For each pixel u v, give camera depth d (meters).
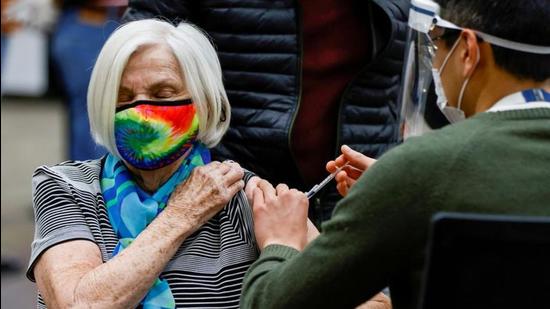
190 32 2.19
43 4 5.75
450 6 1.79
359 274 1.64
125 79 2.12
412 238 1.60
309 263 1.68
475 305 1.50
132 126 2.10
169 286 2.07
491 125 1.64
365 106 2.71
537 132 1.63
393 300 1.72
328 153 2.68
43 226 2.12
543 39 1.67
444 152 1.60
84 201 2.15
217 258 2.12
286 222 1.99
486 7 1.71
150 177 2.18
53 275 2.04
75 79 5.51
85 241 2.09
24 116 10.24
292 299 1.69
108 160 2.22
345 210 1.65
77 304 1.98
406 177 1.59
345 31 2.65
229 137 2.67
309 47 2.64
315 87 2.66
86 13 5.49
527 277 1.49
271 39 2.61
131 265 2.01
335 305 1.68
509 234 1.46
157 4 2.66
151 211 2.13
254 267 1.88
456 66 1.79
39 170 2.21
